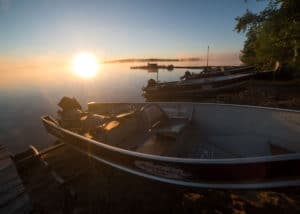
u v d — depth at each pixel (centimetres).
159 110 523
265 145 391
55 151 543
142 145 405
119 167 361
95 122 462
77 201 333
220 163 243
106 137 416
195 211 288
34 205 328
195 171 267
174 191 335
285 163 225
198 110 516
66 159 489
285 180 241
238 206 286
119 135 445
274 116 382
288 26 749
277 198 291
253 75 1282
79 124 499
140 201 321
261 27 873
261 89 1069
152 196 330
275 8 787
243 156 415
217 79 1189
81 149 434
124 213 300
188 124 488
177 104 555
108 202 325
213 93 1141
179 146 415
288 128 359
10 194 321
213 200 304
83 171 416
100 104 651
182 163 265
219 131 477
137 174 340
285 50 856
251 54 1844
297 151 347
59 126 498
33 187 379
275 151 376
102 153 372
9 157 443
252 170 240
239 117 440
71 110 555
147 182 367
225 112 466
